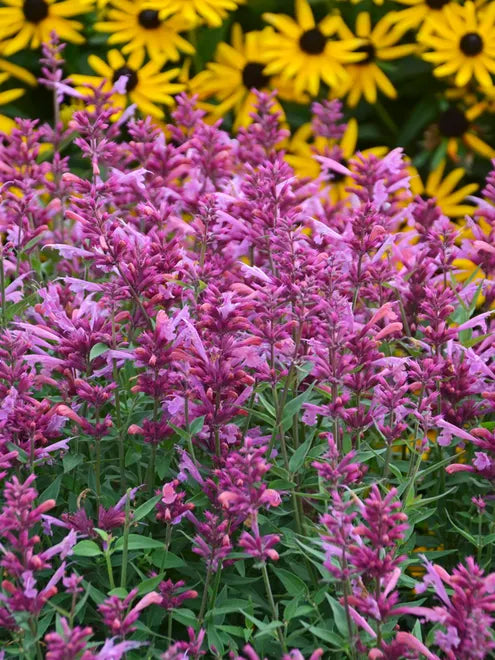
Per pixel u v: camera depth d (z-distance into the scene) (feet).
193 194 15.58
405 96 27.30
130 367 12.62
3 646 10.38
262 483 10.66
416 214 15.49
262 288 11.28
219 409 11.32
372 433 13.37
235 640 11.77
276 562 12.30
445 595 9.95
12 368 11.60
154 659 11.00
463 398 13.17
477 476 12.96
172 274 12.36
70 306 13.71
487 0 24.48
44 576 11.43
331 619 11.07
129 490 10.45
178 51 25.63
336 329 11.02
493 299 14.10
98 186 12.81
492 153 25.18
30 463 11.30
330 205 17.60
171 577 12.12
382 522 9.50
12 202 15.07
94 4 25.57
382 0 24.97
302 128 24.29
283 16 24.40
